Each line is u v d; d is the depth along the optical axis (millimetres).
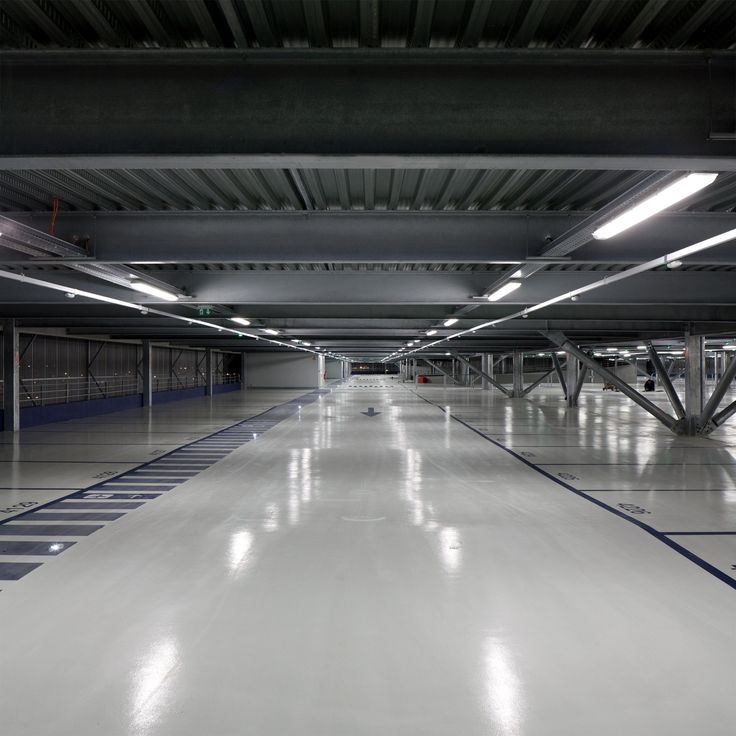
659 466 12586
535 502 9031
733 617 4785
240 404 32969
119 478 11008
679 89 3680
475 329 18500
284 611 4887
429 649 4223
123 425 21359
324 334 25047
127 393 31062
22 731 3262
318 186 6301
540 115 3664
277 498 9266
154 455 13984
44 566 6016
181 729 3271
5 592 5309
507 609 4938
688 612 4879
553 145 3666
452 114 3668
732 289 11430
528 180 6078
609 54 3646
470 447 15539
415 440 17016
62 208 7176
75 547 6664
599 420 23531
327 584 5508
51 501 9047
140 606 4988
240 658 4090
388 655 4133
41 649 4227
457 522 7809
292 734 3227
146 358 31188
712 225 7609
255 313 16203
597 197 6656
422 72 3678
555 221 7340
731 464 12852
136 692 3654
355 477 11164
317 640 4363
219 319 17984
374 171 5762
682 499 9305
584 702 3543
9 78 3699
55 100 3695
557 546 6742
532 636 4434
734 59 3674
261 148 3680
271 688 3693
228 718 3377
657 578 5691
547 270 10922
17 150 3695
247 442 16469
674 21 3469
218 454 14156
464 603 5062
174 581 5586
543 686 3727
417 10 3328
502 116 3668
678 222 7602
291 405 32094
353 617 4770
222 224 7383
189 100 3691
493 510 8492
